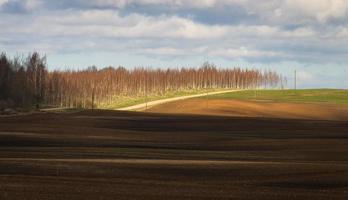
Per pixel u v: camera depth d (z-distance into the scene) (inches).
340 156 1883.6
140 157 1739.7
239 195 1070.4
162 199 1015.0
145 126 3440.0
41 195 1019.9
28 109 5241.1
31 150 1897.1
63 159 1615.4
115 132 2898.6
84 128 3102.9
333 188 1214.3
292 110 5743.1
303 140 2493.8
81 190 1083.3
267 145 2276.1
